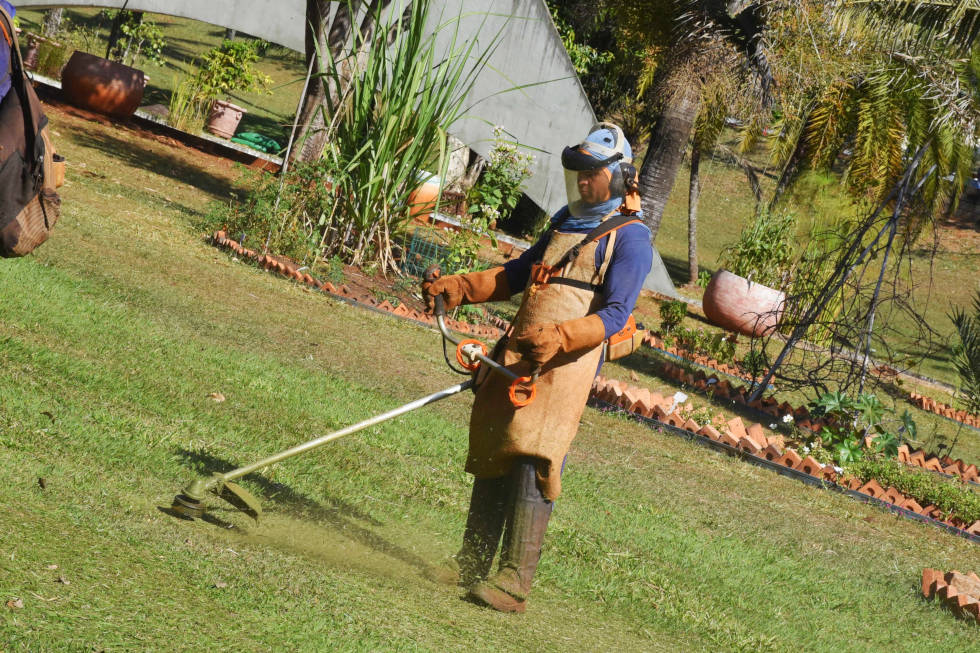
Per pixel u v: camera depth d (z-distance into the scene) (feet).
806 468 31.30
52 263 26.84
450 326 38.24
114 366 19.33
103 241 32.91
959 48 46.01
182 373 20.77
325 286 37.52
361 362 28.96
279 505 14.73
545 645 12.17
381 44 41.60
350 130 42.22
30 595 8.55
